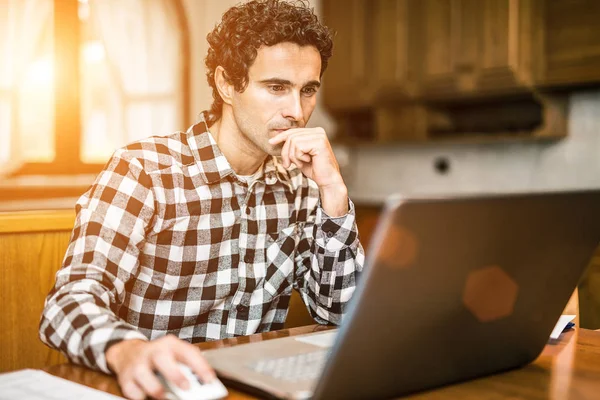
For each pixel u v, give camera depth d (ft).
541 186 13.50
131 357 2.47
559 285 2.73
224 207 4.04
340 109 15.66
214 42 4.06
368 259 2.01
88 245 3.39
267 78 3.73
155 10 14.51
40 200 12.50
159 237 3.85
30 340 5.37
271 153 3.92
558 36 11.68
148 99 14.75
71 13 12.89
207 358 2.71
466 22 12.94
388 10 14.19
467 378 2.67
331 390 2.18
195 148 4.00
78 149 13.17
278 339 3.08
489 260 2.31
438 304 2.26
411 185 15.62
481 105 14.16
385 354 2.23
